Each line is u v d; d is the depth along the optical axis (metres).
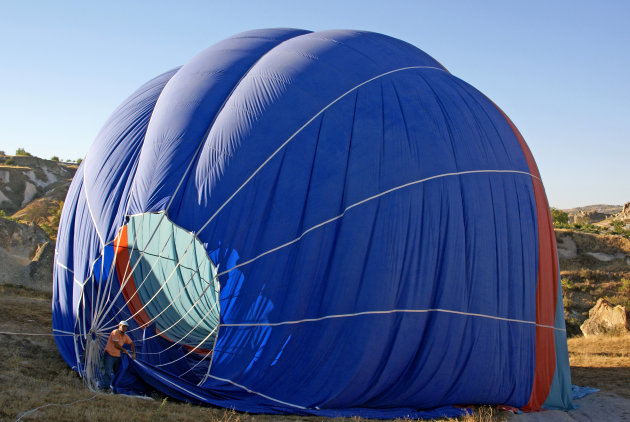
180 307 13.28
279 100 11.16
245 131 10.91
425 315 10.67
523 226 11.91
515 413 11.18
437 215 10.91
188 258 12.75
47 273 19.64
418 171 10.97
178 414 8.79
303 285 10.26
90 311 11.74
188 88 12.09
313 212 10.44
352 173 10.66
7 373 10.09
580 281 43.81
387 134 11.10
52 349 12.52
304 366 10.21
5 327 13.48
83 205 12.27
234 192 10.59
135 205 11.11
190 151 11.20
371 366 10.28
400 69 12.47
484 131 12.34
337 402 10.20
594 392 12.77
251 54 12.72
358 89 11.55
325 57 11.98
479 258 11.12
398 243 10.55
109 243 11.29
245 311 10.28
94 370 10.74
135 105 13.07
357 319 10.25
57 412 7.97
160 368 10.91
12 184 71.75
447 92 12.60
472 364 10.88
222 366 10.34
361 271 10.34
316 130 10.93
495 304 11.18
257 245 10.39
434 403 10.80
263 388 10.19
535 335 11.65
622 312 22.78
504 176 12.03
